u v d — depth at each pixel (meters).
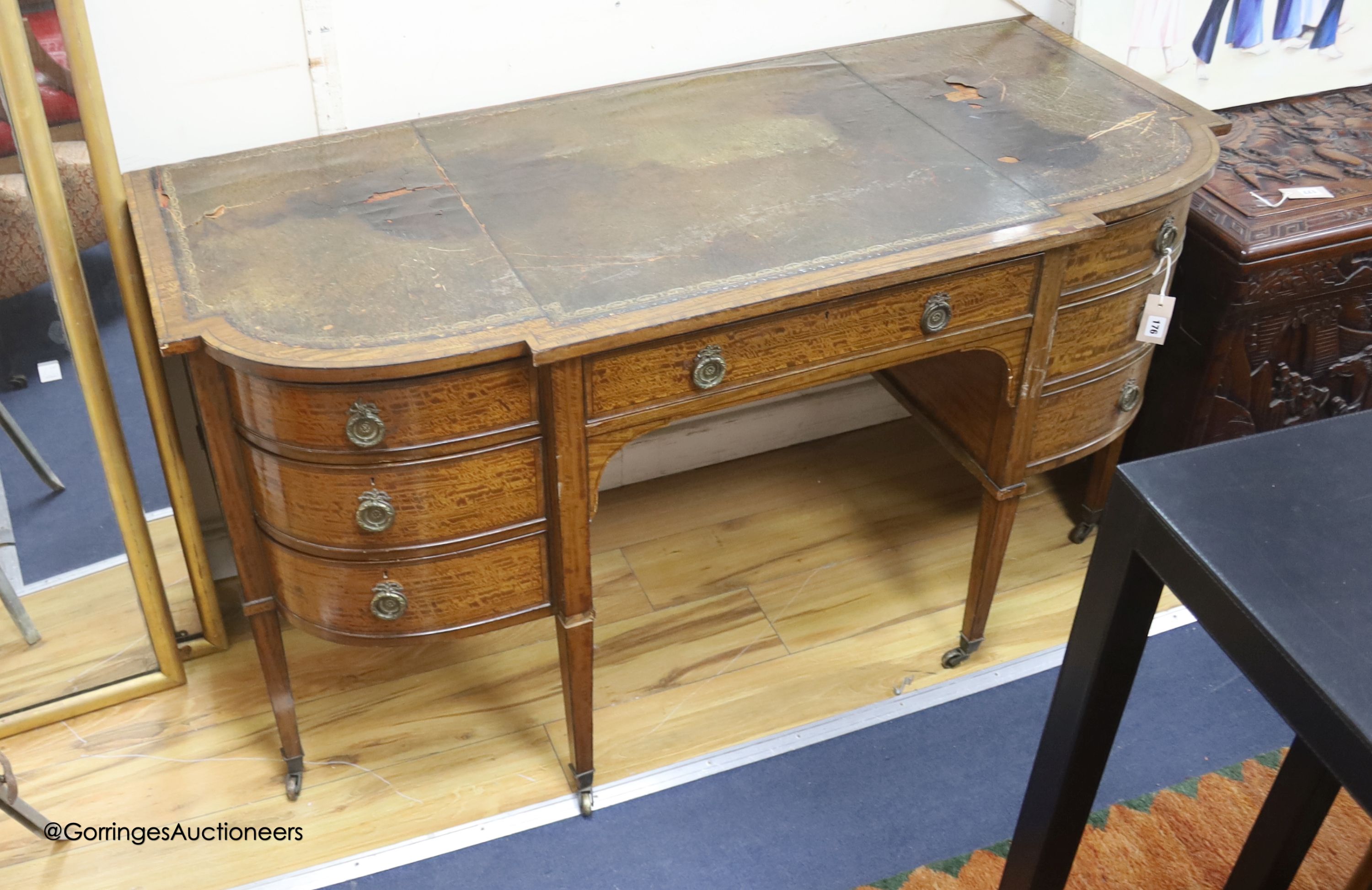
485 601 1.75
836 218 1.75
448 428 1.55
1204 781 2.03
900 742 2.10
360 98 2.03
